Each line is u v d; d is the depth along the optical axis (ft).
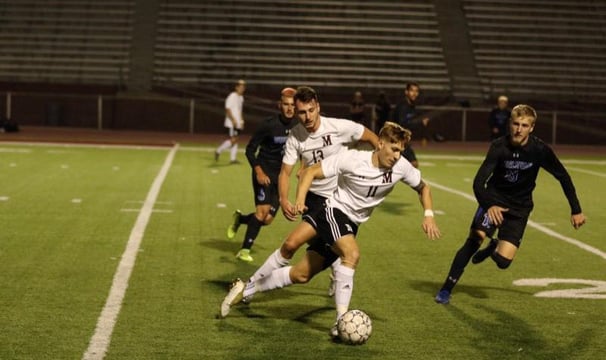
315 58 234.17
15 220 81.82
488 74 233.96
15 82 226.17
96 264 63.16
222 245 72.33
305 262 48.16
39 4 241.14
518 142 52.08
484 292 58.13
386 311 52.47
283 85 228.63
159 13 239.91
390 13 243.40
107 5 241.76
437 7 246.27
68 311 50.16
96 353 42.50
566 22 244.63
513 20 244.63
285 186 51.52
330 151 52.75
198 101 217.77
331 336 46.16
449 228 85.15
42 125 217.97
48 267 61.72
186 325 47.96
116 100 217.77
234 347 44.14
